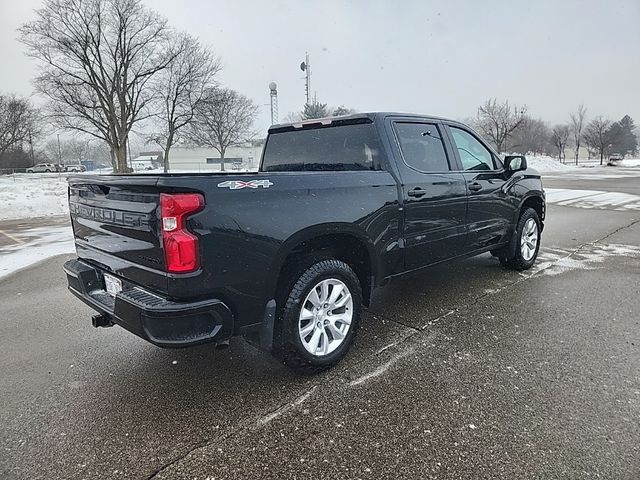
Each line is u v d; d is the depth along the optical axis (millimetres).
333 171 3592
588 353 3361
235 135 42250
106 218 2947
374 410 2697
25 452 2395
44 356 3547
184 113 34188
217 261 2549
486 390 2877
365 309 4430
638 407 2648
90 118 30875
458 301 4617
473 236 4602
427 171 4031
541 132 69250
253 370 3262
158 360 3449
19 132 54781
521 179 5359
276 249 2795
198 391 2980
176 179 2414
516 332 3783
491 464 2211
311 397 2871
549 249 7059
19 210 14039
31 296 5133
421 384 2975
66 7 28938
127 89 31656
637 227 9055
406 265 3891
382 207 3506
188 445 2430
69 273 3354
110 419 2680
